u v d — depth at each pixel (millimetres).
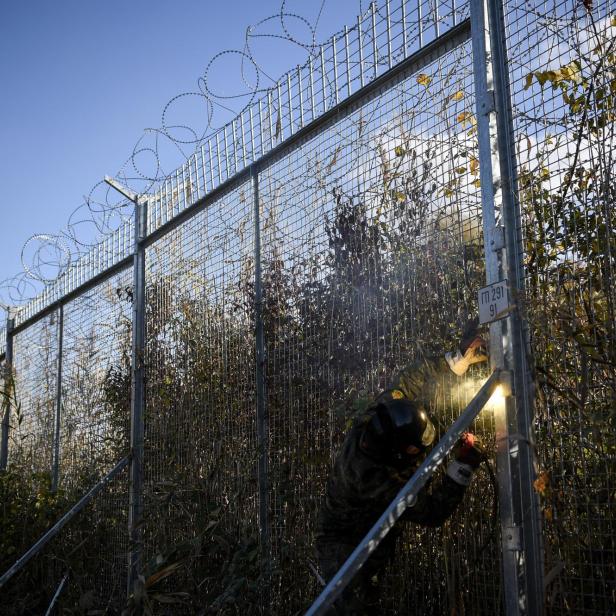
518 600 2955
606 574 2779
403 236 3809
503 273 3176
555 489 2938
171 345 5754
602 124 2924
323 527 3623
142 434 5988
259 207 4922
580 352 2885
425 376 3525
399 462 3275
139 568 5473
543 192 3109
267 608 4293
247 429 4770
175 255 5895
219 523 4621
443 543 3457
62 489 7094
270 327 4680
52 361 8055
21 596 6645
